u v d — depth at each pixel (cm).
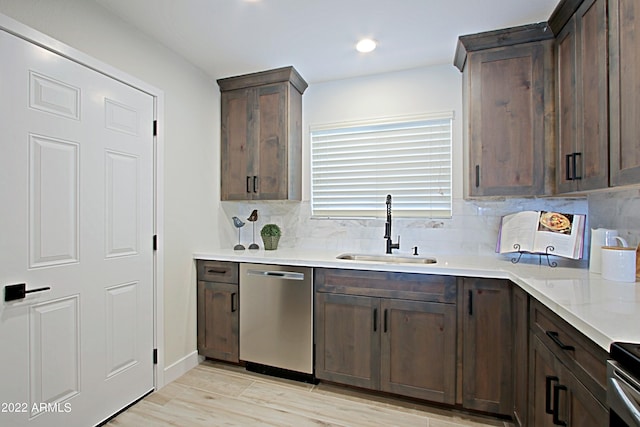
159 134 220
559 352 120
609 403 80
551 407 126
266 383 226
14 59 142
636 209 159
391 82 267
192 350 250
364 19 193
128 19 193
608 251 156
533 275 168
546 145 194
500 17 189
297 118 280
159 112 220
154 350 215
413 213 264
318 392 215
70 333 164
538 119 195
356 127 277
